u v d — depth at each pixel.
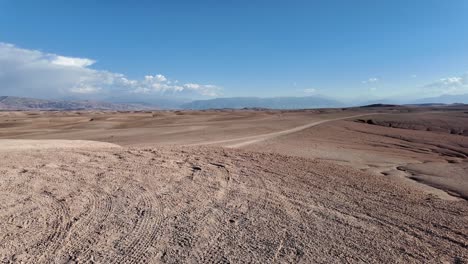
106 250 4.91
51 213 6.29
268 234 5.58
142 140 26.11
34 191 7.56
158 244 5.14
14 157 11.14
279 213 6.59
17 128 43.06
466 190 11.30
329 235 5.61
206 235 5.49
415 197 8.51
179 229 5.70
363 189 8.84
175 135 30.47
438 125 51.25
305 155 18.78
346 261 4.74
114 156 11.90
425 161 21.19
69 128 42.34
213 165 10.89
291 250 5.03
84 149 13.52
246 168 10.65
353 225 6.10
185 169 10.19
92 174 9.22
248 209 6.77
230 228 5.80
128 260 4.64
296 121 51.16
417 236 5.72
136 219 6.10
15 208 6.48
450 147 29.88
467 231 6.07
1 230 5.47
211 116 66.88
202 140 25.89
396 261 4.78
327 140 30.02
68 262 4.55
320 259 4.78
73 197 7.22
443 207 7.64
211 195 7.63
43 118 59.50
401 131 41.28
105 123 47.84
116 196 7.36
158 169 10.06
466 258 4.95
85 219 6.04
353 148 25.53
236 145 22.59
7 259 4.57
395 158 21.08
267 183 8.88
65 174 9.12
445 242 5.52
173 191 7.85
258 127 40.44
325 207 7.07
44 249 4.89
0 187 7.75
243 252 4.94
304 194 7.98
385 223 6.29
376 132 39.25
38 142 15.52
